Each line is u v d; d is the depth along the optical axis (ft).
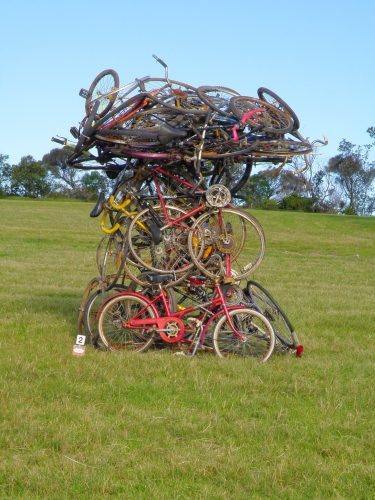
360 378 26.66
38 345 29.96
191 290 30.96
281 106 29.63
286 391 24.97
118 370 26.25
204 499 16.88
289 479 18.03
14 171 304.09
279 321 31.50
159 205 29.76
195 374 26.16
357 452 19.83
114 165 31.17
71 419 21.42
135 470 18.30
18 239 96.63
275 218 149.59
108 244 31.27
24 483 17.42
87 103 28.99
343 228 138.00
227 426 21.35
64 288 48.62
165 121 28.96
